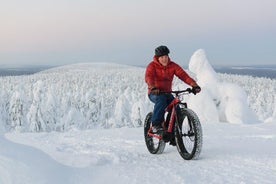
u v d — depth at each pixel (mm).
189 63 14648
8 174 3266
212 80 14070
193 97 13414
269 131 7648
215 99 13633
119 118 42625
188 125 4992
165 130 5066
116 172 4031
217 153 5203
